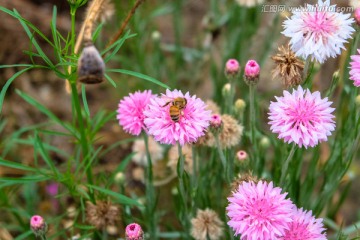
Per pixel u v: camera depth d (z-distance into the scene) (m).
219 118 0.63
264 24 1.01
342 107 0.76
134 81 0.97
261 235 0.56
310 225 0.58
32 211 0.80
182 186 0.65
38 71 1.03
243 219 0.57
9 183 0.67
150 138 0.80
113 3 0.85
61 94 1.02
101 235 0.75
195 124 0.58
